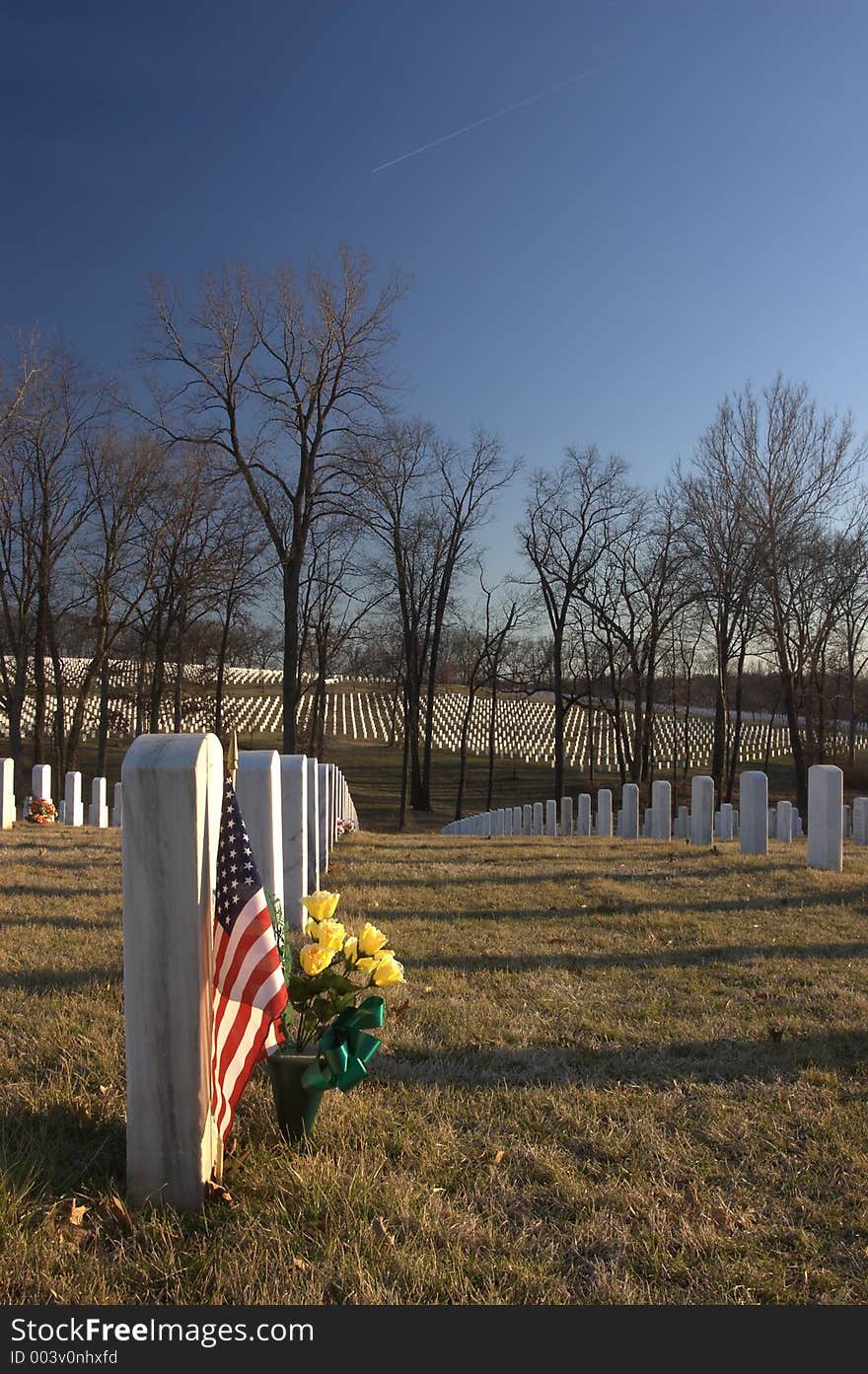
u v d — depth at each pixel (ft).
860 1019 17.52
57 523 102.47
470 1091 13.69
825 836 39.19
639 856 46.06
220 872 11.18
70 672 193.36
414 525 122.93
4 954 20.25
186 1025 10.10
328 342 91.56
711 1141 12.32
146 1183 10.20
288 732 95.91
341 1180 10.77
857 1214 10.59
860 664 129.39
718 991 19.53
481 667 159.63
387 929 24.98
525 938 24.48
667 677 161.17
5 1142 11.09
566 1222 10.27
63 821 62.03
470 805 148.97
